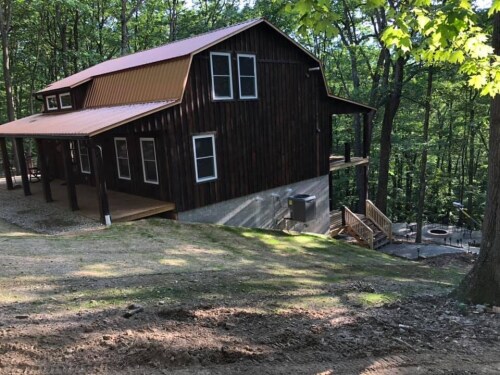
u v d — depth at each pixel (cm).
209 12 3284
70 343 420
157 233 1112
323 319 539
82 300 569
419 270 1145
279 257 1077
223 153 1359
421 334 491
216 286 688
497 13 609
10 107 2245
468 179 3247
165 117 1188
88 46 3166
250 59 1404
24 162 1552
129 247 960
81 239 1002
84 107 1620
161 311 523
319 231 1734
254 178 1467
